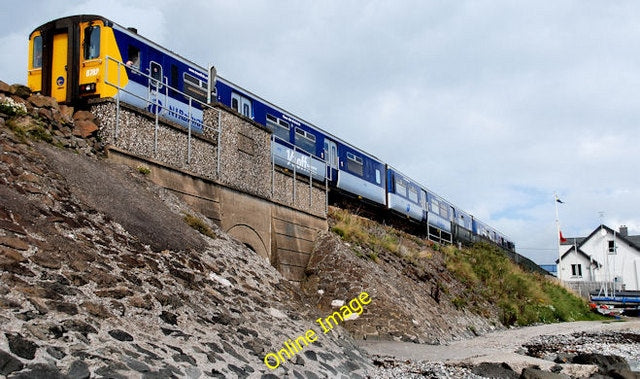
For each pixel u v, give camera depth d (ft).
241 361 28.78
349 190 94.43
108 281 27.84
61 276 25.86
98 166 40.16
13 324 21.21
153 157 46.50
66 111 45.16
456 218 147.43
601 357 47.29
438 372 40.47
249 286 39.73
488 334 77.66
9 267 24.12
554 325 99.40
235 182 55.47
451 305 79.56
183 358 25.57
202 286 34.71
